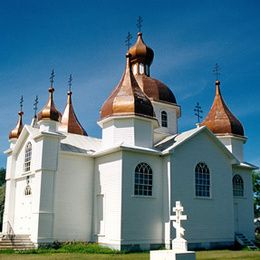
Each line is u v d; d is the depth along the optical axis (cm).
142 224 2253
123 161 2275
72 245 2231
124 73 2650
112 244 2203
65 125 3562
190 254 1238
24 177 2589
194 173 2503
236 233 2822
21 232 2483
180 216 1579
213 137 2647
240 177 3062
